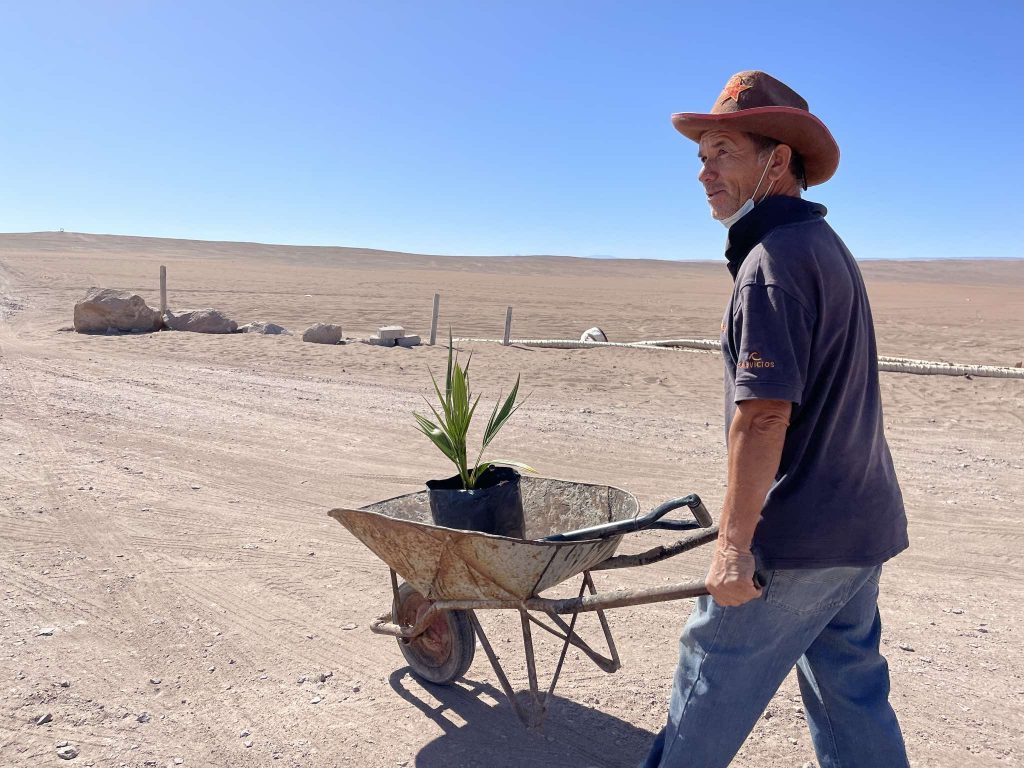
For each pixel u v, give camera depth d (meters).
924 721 3.95
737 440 2.36
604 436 9.70
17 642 4.42
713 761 2.62
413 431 9.67
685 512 6.94
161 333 18.72
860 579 2.62
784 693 4.17
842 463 2.50
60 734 3.62
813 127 2.51
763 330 2.33
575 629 4.86
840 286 2.41
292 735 3.71
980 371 14.71
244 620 4.83
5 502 6.64
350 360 15.70
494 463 3.95
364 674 4.27
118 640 4.52
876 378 2.61
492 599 3.37
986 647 4.73
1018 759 3.66
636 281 88.88
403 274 77.44
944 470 8.55
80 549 5.78
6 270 43.56
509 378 14.28
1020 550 6.30
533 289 55.97
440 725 3.83
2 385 11.60
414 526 3.32
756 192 2.61
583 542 3.21
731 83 2.61
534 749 3.66
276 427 9.70
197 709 3.89
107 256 84.44
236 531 6.27
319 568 5.62
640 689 4.17
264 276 55.38
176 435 9.12
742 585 2.33
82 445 8.52
